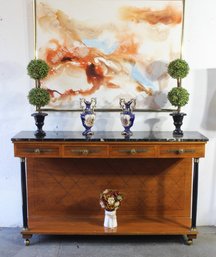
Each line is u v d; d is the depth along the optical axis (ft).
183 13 8.64
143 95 8.94
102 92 8.89
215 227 9.46
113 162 8.87
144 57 8.78
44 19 8.56
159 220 8.83
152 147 7.84
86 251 8.07
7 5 8.53
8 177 9.21
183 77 8.29
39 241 8.59
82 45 8.68
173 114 8.35
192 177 8.79
